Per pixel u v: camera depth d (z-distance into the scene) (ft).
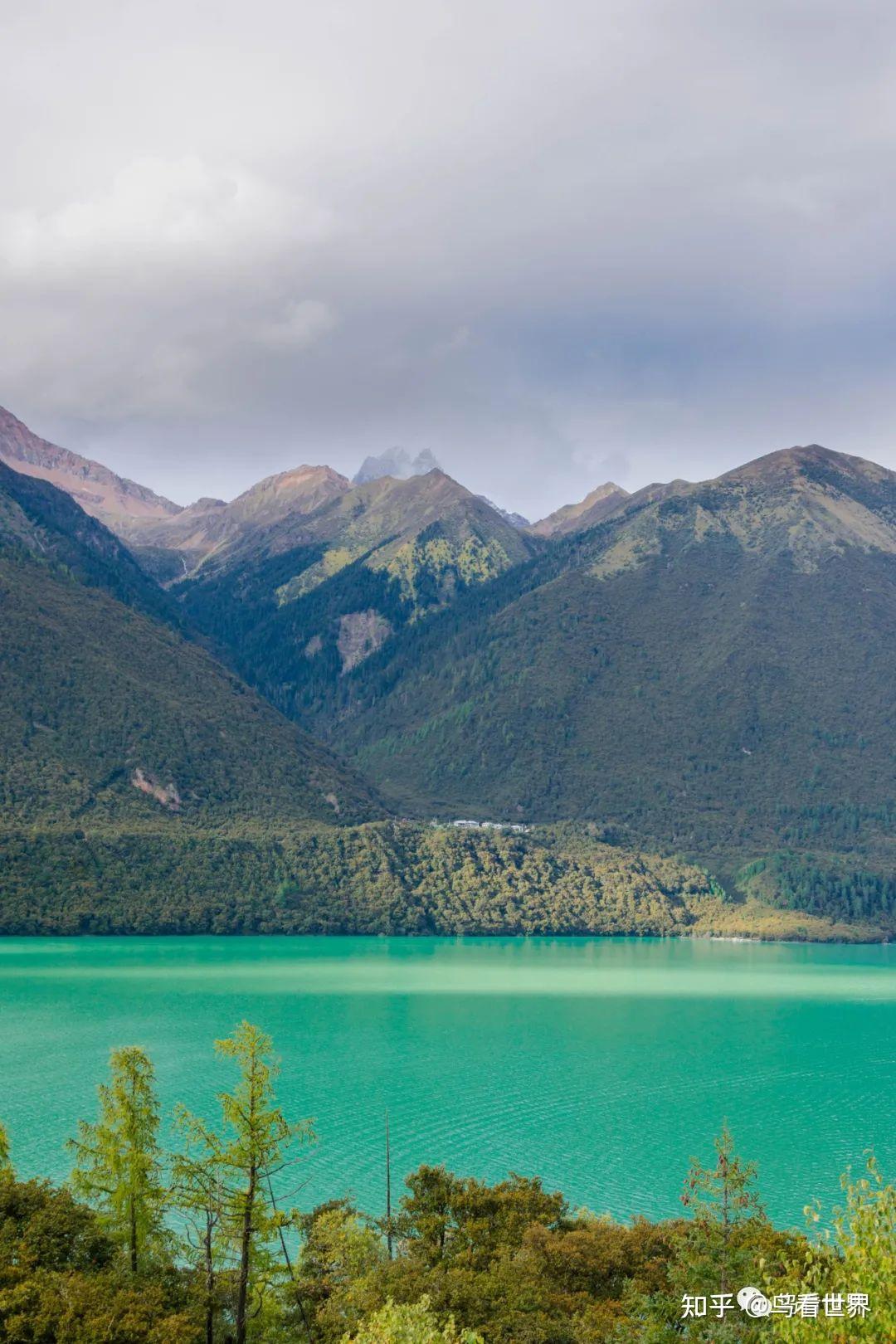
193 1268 287.69
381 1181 402.93
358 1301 242.99
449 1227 286.66
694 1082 568.82
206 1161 248.32
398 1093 529.45
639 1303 229.25
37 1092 496.64
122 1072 266.98
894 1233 151.64
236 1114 243.60
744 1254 217.97
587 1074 578.25
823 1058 633.20
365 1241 278.26
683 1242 233.96
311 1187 394.73
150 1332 213.46
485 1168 422.41
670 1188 405.59
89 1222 246.68
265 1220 244.83
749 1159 439.22
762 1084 566.77
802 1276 180.86
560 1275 257.34
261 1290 251.19
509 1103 517.14
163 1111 465.88
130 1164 258.57
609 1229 286.46
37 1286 219.82
